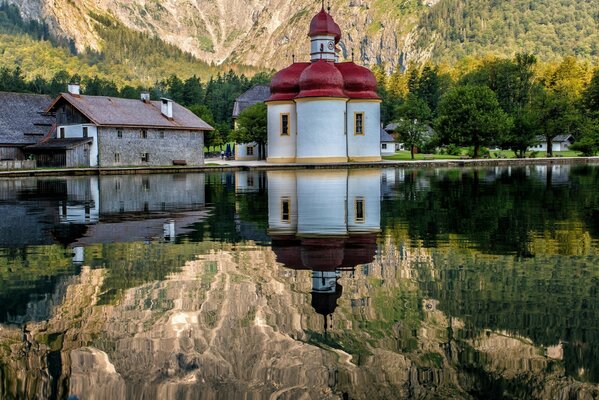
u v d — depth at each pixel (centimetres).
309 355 689
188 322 810
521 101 10512
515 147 8438
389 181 3662
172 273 1096
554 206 2206
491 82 10719
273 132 6162
